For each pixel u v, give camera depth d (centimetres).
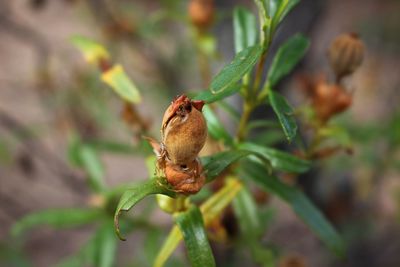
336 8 83
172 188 18
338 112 23
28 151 49
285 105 19
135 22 42
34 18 72
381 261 47
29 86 59
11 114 61
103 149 27
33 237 60
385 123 38
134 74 46
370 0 85
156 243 25
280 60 21
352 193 41
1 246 39
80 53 59
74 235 61
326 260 48
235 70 18
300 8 36
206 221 21
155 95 43
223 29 40
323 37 68
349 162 37
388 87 59
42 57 49
